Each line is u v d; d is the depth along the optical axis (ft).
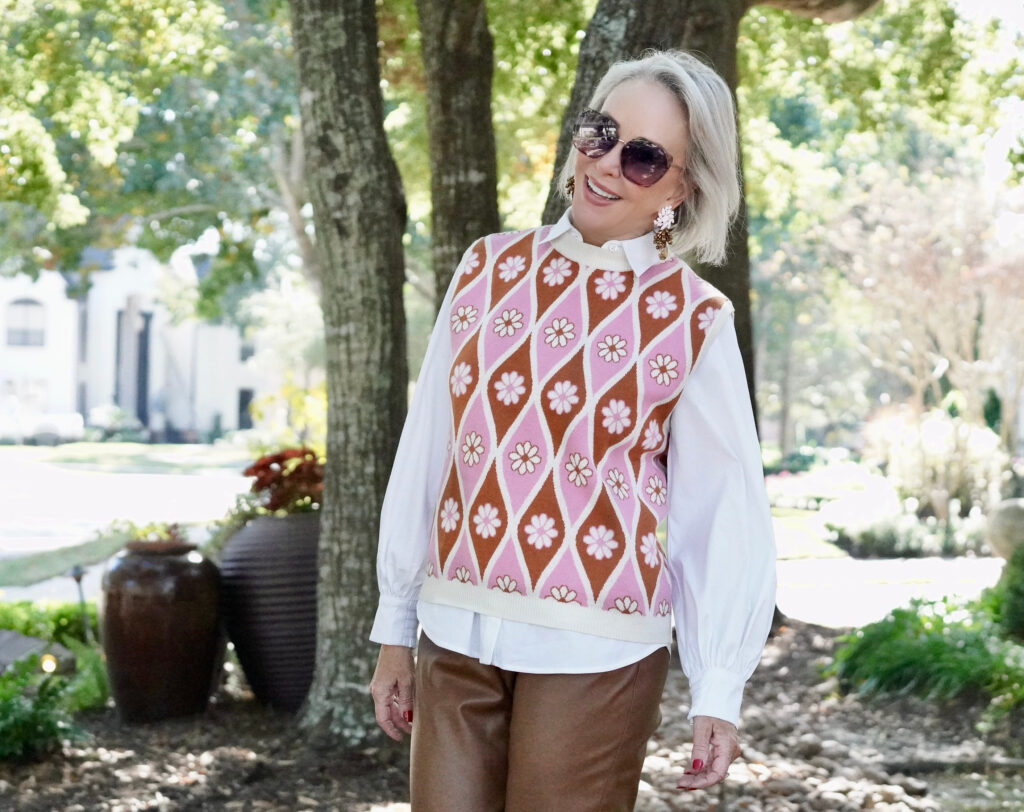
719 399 6.48
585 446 6.24
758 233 81.61
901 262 64.28
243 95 51.01
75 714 19.01
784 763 16.65
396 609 6.99
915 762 16.72
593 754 6.19
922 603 22.84
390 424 16.34
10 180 29.76
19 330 147.43
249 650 18.94
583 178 6.64
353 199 15.81
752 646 6.50
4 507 61.62
